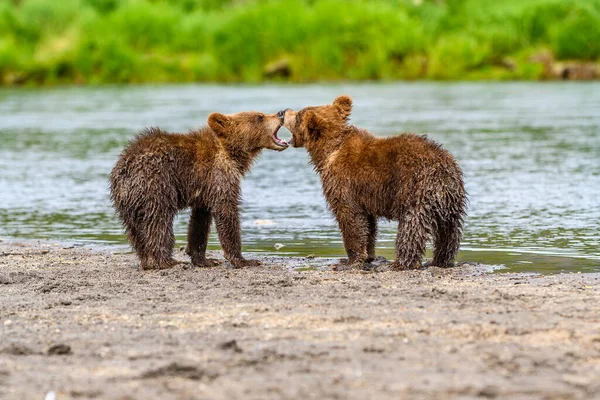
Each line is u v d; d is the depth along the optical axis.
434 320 9.77
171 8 67.19
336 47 58.09
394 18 59.66
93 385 7.88
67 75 59.97
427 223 12.67
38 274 13.02
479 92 46.81
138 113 39.34
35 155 28.38
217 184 13.52
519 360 8.38
